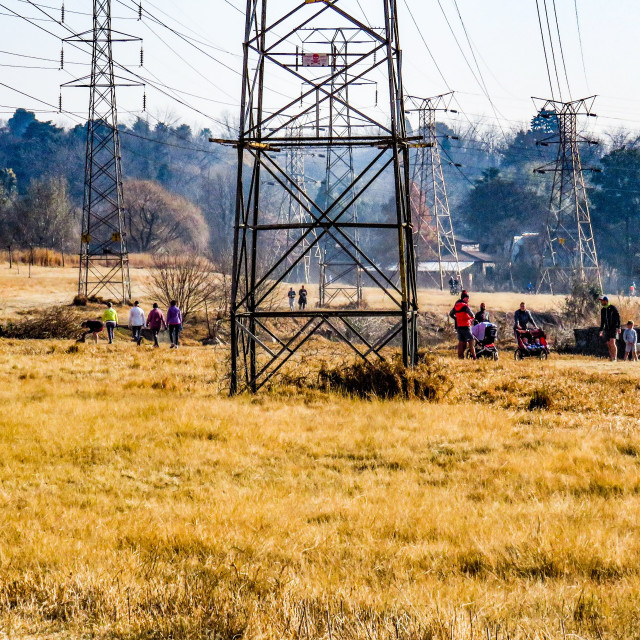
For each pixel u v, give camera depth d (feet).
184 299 470.39
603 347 319.27
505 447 110.11
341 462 101.81
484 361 242.99
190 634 45.11
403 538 68.13
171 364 232.73
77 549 61.98
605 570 57.88
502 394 163.73
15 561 58.03
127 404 142.10
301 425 125.90
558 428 126.21
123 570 55.72
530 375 200.23
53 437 110.83
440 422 127.34
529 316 275.18
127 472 94.68
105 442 108.37
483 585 55.01
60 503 79.56
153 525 69.26
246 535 66.80
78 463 99.40
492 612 48.44
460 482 90.63
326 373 166.81
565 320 525.75
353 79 163.73
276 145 166.91
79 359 241.96
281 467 99.14
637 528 69.92
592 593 50.85
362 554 62.39
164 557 61.26
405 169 180.14
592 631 45.91
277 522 71.77
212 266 575.79
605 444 109.81
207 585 52.75
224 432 116.98
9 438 109.70
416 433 119.14
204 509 76.13
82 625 47.26
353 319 476.95
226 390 167.53
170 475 95.30
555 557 59.82
